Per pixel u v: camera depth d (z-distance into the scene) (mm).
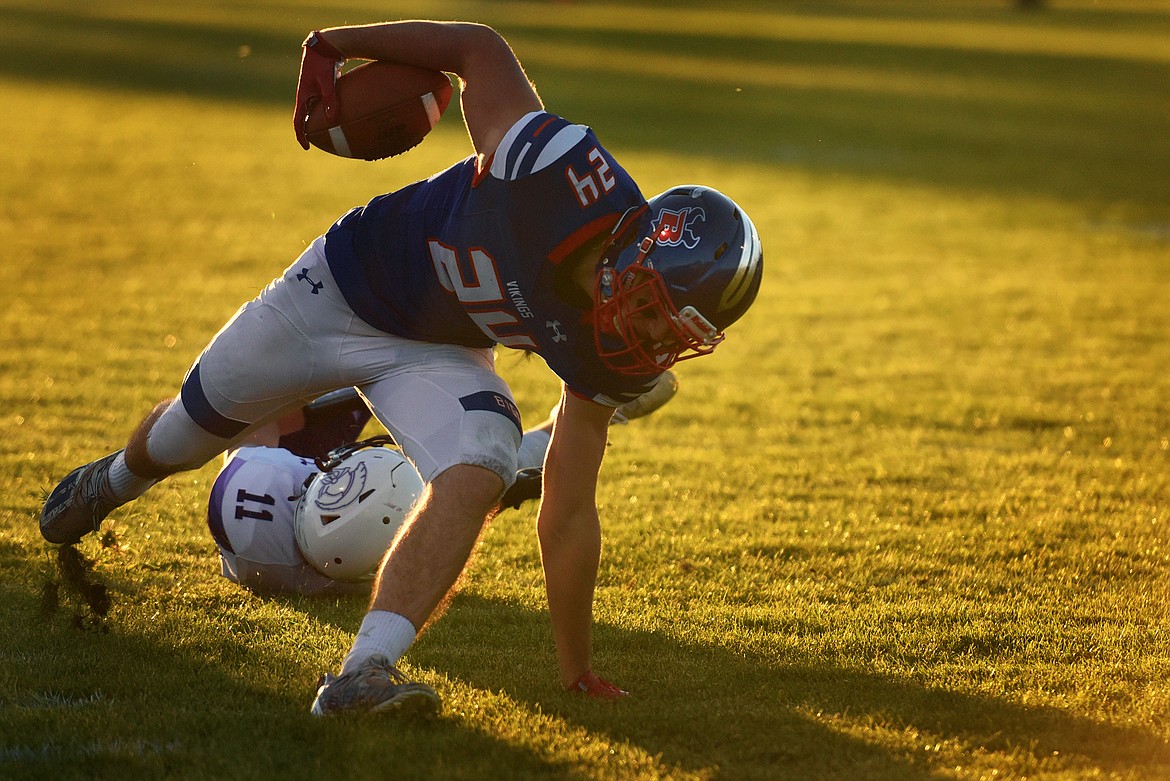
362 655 11844
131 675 13250
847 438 25734
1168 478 22719
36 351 29922
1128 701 13133
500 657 14266
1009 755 11734
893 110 97625
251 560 16250
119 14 147000
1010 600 16688
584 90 102062
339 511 15773
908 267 46844
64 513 15172
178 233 46750
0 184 55375
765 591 17000
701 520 20094
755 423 26859
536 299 12141
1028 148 81438
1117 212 59969
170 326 33188
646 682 13578
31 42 119312
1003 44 150500
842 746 11883
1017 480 22609
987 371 31859
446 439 12500
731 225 11633
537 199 11922
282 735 11773
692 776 11172
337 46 13281
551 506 13109
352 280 13148
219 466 22000
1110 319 38250
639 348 11906
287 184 58875
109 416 24781
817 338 35750
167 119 80312
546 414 26797
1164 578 17672
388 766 11008
